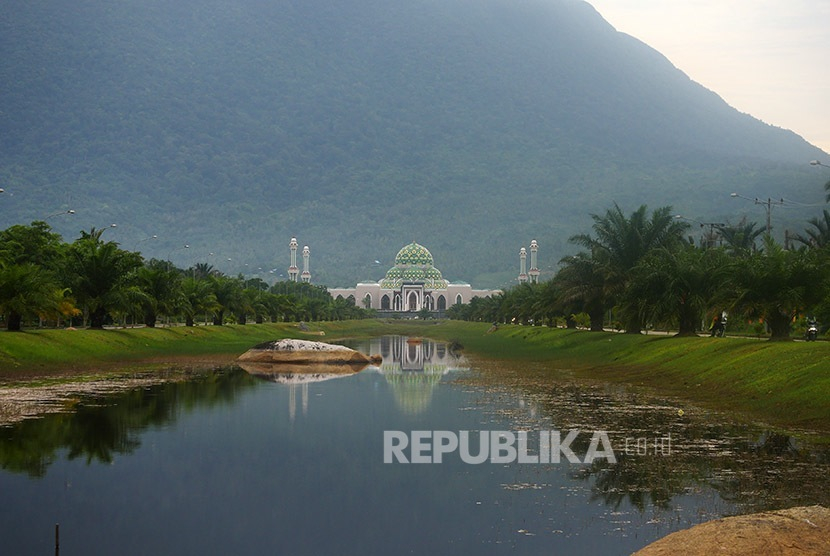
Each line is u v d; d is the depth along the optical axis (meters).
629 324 78.69
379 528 20.94
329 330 170.88
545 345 91.56
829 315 51.41
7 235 89.56
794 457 27.80
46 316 65.88
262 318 139.00
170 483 25.36
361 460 28.72
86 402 42.16
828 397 35.31
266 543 19.86
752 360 46.16
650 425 34.53
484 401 43.34
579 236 80.50
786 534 15.02
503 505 22.70
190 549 19.47
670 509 21.72
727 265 54.22
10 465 27.30
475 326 185.12
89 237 90.81
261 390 49.25
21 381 51.91
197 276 164.12
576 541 19.44
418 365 71.31
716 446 29.81
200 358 75.56
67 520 21.58
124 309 78.50
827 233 86.88
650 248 76.44
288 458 28.94
